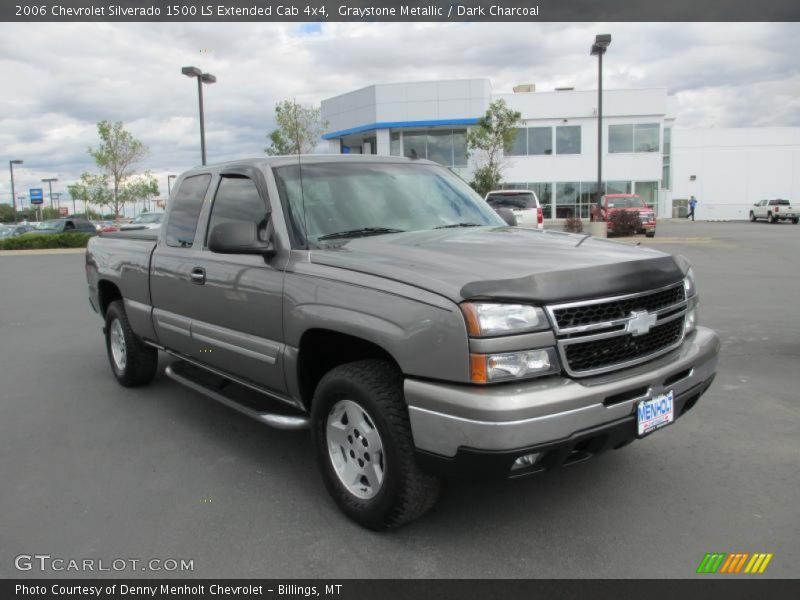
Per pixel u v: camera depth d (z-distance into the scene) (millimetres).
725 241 22828
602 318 2877
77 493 3760
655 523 3277
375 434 3127
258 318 3766
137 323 5391
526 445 2609
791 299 10047
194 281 4383
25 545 3191
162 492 3756
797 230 31250
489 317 2650
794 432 4469
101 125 35250
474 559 2988
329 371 3436
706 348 3387
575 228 24797
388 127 39906
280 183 3908
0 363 7070
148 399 5621
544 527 3258
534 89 44750
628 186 41750
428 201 4320
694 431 4520
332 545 3139
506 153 39469
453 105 39156
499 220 4539
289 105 27484
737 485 3682
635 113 41000
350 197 4027
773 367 6133
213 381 4621
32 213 92375
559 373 2770
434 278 2859
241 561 3020
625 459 4066
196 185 4773
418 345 2799
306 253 3529
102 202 43094
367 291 3061
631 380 2873
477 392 2643
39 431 4828
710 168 55000
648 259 3158
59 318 10062
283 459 4234
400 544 3131
